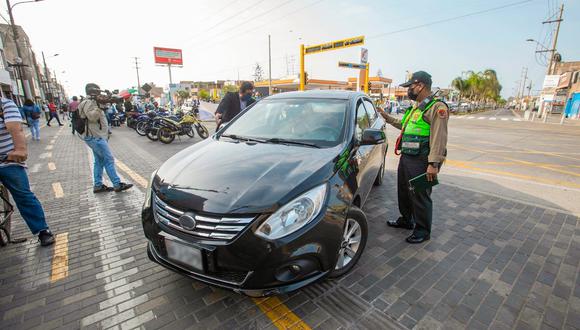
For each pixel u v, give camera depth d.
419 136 2.94
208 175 2.15
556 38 26.45
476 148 9.55
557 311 2.18
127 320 2.07
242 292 1.83
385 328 2.01
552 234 3.39
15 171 2.80
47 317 2.10
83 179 5.54
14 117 2.72
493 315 2.13
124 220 3.71
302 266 1.89
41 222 3.05
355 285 2.45
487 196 4.64
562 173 6.23
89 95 4.39
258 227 1.80
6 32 36.31
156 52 34.34
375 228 3.50
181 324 2.03
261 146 2.69
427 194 3.03
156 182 2.31
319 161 2.29
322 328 2.00
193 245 1.86
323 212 1.98
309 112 3.15
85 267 2.70
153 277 2.54
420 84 2.89
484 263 2.79
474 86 44.53
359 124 3.18
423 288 2.42
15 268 2.68
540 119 28.52
